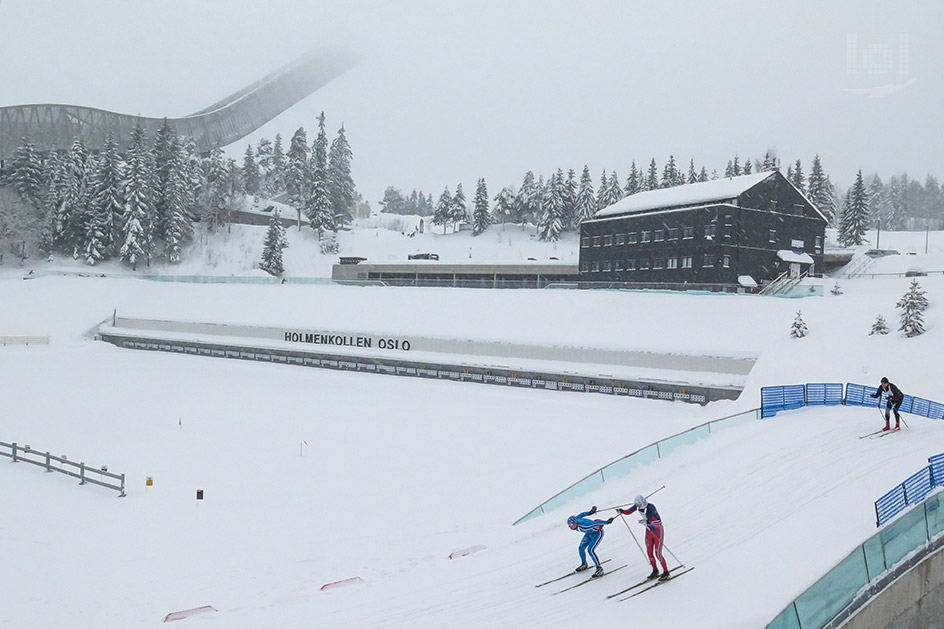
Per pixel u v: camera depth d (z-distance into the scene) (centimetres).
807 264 5869
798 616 1134
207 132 17075
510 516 2238
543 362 4678
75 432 3484
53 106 12738
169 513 2317
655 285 5344
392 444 3272
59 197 9469
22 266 9156
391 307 6106
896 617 1377
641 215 6325
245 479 2736
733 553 1479
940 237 11231
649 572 1441
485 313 5575
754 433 2353
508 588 1448
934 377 3128
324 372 5394
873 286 6053
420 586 1527
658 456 2233
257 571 1778
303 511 2339
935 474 1692
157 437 3400
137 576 1755
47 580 1731
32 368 5478
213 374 5316
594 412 3862
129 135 13775
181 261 10050
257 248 10662
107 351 6556
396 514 2295
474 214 12875
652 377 4156
